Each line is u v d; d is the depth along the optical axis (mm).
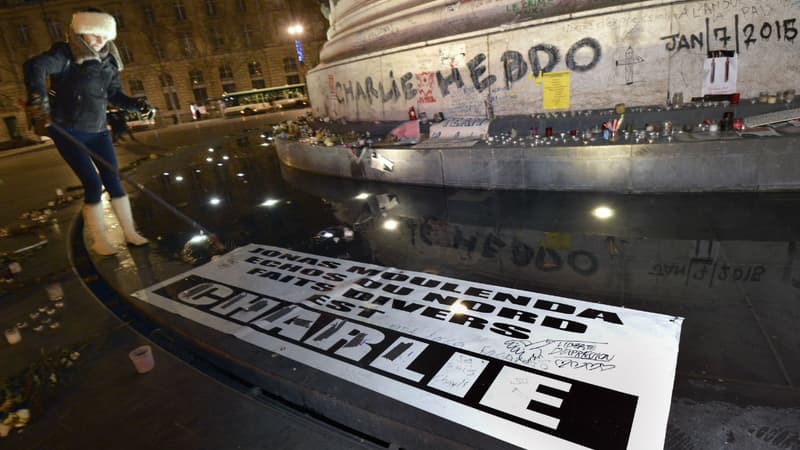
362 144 5980
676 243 3168
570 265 3057
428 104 5949
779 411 1683
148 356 2410
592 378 1953
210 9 43250
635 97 4617
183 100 44875
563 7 4832
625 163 4137
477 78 5387
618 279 2795
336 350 2377
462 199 4762
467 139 5391
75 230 5547
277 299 3061
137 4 41344
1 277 4160
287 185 6527
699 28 4215
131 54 42562
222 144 12883
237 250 4133
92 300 3434
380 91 6484
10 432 2096
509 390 1938
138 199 6957
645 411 1748
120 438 1979
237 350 2480
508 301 2686
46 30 40031
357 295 2984
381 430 1901
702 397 1791
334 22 8250
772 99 4098
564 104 4941
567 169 4410
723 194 3867
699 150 3834
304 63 46906
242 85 46031
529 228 3793
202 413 2072
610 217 3770
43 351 2791
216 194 6633
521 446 1651
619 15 4438
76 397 2295
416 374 2109
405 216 4508
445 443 1735
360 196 5414
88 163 4082
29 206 7445
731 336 2139
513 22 5043
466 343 2307
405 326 2537
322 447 1810
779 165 3664
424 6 5938
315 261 3682
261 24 44688
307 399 2109
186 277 3635
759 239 3068
